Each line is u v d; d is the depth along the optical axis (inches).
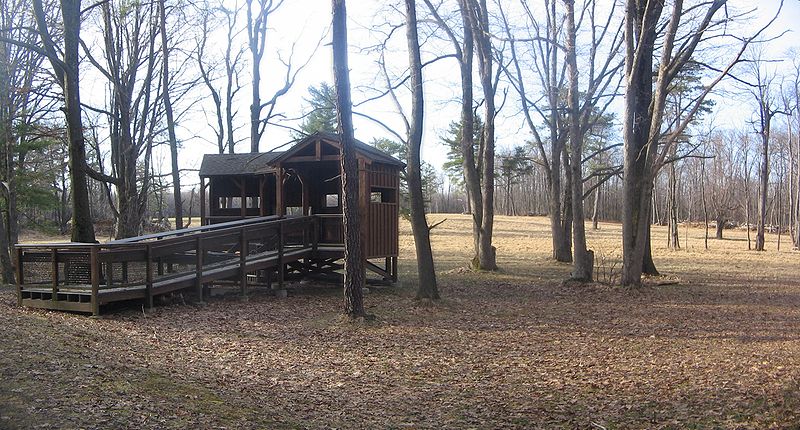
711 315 512.1
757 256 1142.3
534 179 3777.1
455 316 508.4
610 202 3309.5
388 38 557.3
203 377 291.3
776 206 2600.9
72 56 529.0
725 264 969.5
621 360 362.6
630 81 622.8
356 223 474.3
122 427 194.1
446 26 640.4
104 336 357.1
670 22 603.8
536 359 368.8
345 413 258.8
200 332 411.8
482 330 455.2
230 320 461.7
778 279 760.3
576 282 678.5
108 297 434.6
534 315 517.3
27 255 455.5
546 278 764.6
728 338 419.8
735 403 258.4
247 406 248.8
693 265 951.6
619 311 535.8
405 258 1120.2
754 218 2682.1
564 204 981.8
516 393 296.5
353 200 471.2
